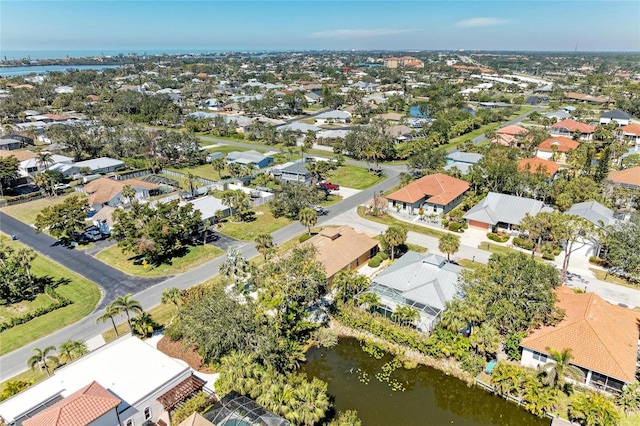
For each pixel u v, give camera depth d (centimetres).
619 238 5728
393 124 15688
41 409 3456
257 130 15888
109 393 3366
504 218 7362
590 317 4194
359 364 4450
